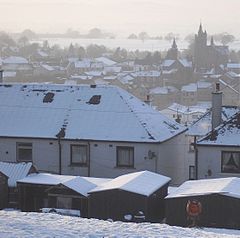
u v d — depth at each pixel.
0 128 65.38
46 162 63.69
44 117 65.81
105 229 29.94
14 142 64.56
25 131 64.50
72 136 62.72
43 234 27.52
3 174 53.44
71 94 68.38
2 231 27.88
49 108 66.88
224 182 45.12
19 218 33.03
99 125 63.56
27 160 64.38
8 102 68.69
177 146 69.06
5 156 64.81
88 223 32.28
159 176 50.66
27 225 29.94
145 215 44.94
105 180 52.34
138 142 61.12
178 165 69.62
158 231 30.52
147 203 44.94
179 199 42.94
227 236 30.48
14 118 66.38
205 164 58.03
